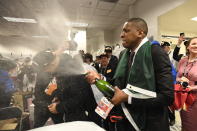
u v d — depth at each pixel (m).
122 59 1.03
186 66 1.71
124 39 0.95
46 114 0.72
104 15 5.63
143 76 0.83
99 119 1.04
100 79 0.90
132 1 4.47
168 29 3.86
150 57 0.84
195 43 1.67
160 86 0.81
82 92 0.86
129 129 0.92
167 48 2.68
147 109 0.86
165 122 0.87
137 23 0.91
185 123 1.55
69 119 0.88
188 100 1.42
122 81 0.96
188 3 2.61
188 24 3.71
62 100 0.80
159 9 3.39
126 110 0.87
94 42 9.72
